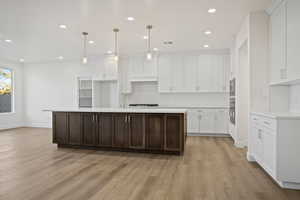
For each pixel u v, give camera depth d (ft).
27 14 11.00
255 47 11.21
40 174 9.16
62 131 14.14
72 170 9.68
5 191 7.49
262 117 9.36
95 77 21.83
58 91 23.91
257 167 10.19
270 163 8.45
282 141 7.75
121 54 20.88
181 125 12.00
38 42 16.42
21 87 24.90
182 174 9.20
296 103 9.96
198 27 13.12
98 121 13.35
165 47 18.19
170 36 14.98
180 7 10.28
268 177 8.87
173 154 12.43
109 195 7.17
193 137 18.42
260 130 9.65
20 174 9.16
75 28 13.25
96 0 9.49
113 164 10.59
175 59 20.01
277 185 8.05
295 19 8.16
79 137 13.75
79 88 22.80
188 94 20.74
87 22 12.21
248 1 9.75
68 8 10.32
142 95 21.89
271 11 10.50
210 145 15.10
